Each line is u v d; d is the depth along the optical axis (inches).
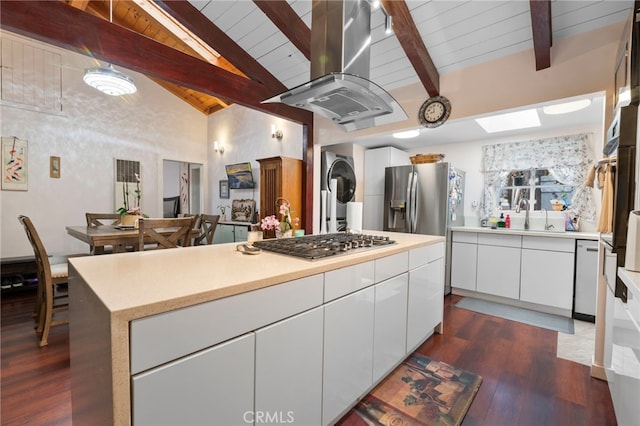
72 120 175.6
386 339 70.0
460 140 172.7
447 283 148.6
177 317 32.5
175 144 223.8
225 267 47.9
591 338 99.3
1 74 152.3
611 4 73.4
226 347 36.9
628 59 57.9
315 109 82.8
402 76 115.6
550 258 122.6
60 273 92.8
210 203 240.5
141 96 205.5
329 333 52.8
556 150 145.6
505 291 133.8
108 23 82.6
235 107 216.5
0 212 152.6
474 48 95.7
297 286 46.3
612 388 61.9
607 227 74.0
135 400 29.5
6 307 120.8
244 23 111.1
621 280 52.1
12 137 155.6
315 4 79.9
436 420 60.1
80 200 178.4
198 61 103.0
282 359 44.2
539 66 87.8
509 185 159.8
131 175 199.6
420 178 154.3
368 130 130.7
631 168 55.6
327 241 75.7
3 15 66.4
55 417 58.6
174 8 106.4
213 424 35.9
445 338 98.7
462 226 168.6
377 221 186.5
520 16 82.4
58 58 169.5
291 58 121.3
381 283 67.2
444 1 82.4
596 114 124.3
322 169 162.4
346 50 75.6
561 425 59.4
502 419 60.9
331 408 54.2
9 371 74.6
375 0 76.6
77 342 44.1
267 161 155.1
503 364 82.2
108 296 32.3
